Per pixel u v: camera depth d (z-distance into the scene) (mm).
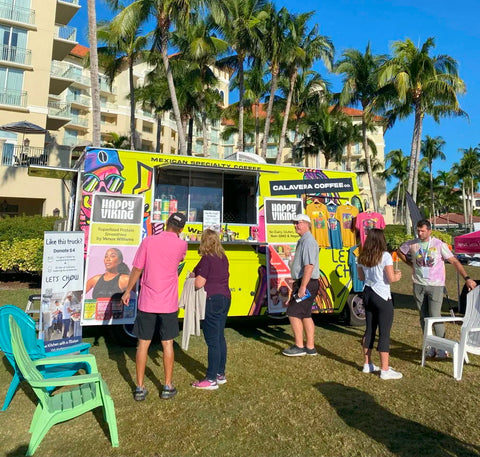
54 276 4594
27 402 3859
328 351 5586
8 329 3705
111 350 5535
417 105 24766
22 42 25250
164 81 28250
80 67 43438
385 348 4520
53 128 30375
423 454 2963
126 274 5480
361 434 3260
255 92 30875
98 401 3219
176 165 5934
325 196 7211
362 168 53188
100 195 5539
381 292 4570
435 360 5230
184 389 4164
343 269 7129
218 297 4211
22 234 11156
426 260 5199
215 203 6426
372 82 28797
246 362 5078
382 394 4066
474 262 11438
